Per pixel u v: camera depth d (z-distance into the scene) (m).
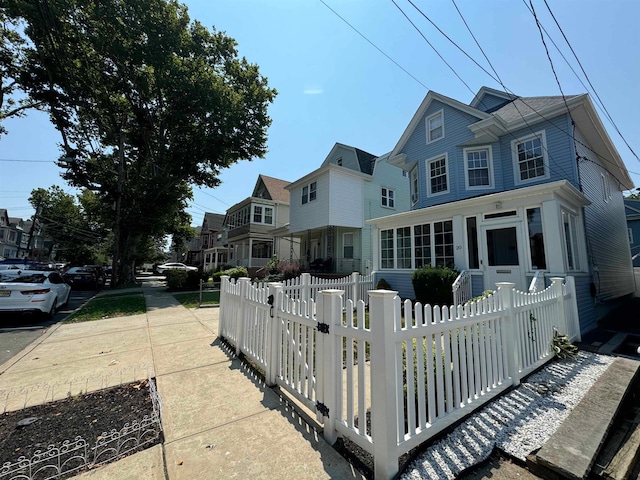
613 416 2.49
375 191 16.44
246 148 17.38
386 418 1.82
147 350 4.53
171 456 2.02
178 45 14.30
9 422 2.49
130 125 16.70
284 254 21.83
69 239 31.20
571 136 8.27
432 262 8.76
